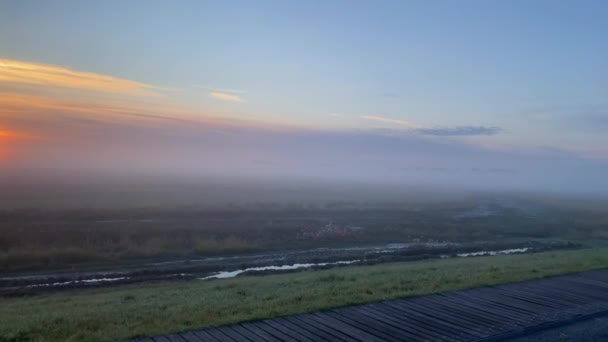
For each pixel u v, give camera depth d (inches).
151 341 273.6
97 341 273.9
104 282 840.9
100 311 372.8
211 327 302.7
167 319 324.5
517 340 290.8
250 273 941.2
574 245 1502.2
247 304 371.9
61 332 298.4
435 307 365.1
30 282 844.6
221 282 737.6
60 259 1047.0
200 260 1145.4
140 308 379.9
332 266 1024.2
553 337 298.2
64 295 700.7
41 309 464.8
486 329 310.7
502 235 1829.5
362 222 2001.7
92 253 1105.4
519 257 826.2
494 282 458.9
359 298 385.7
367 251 1339.8
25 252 1044.5
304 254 1264.8
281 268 1039.6
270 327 305.6
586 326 324.5
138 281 854.5
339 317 333.1
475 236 1761.8
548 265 591.2
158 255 1170.6
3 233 1238.3
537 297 404.2
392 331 302.0
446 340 287.0
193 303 388.5
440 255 1248.2
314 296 398.6
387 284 455.2
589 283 466.0
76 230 1355.8
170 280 867.4
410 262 1005.8
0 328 314.3
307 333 293.6
